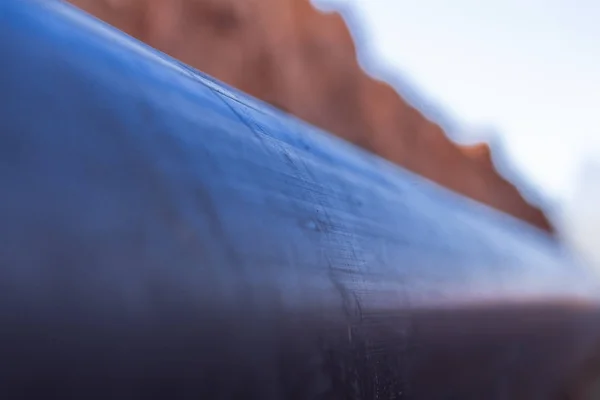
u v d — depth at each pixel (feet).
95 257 7.69
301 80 114.83
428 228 21.66
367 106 139.33
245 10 107.24
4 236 6.91
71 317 7.23
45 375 6.92
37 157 7.69
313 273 12.00
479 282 23.61
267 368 10.05
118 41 12.36
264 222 11.27
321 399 11.27
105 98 9.61
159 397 8.14
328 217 13.97
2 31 8.93
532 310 30.73
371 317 13.71
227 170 11.32
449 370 18.79
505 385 26.43
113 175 8.55
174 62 14.60
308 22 129.18
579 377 51.57
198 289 9.02
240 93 17.81
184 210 9.41
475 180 191.42
